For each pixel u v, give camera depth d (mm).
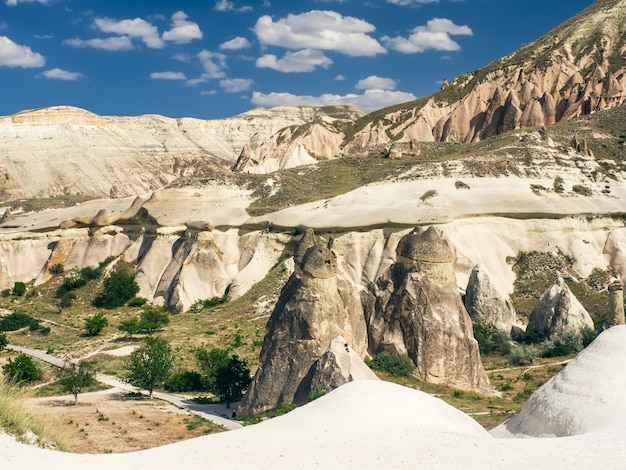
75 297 97750
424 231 55969
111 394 57094
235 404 53125
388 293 56062
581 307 68688
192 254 94438
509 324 72438
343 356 43812
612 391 26766
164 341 65375
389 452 21641
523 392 52438
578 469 19422
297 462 20875
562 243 90375
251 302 86125
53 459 21047
